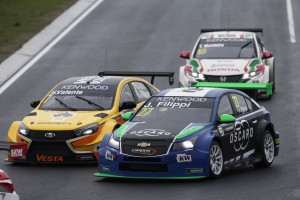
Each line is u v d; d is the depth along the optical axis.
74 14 140.88
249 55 90.69
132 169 53.44
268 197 48.62
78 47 116.75
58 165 61.16
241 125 57.28
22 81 97.38
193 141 53.28
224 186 51.81
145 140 53.44
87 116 61.69
